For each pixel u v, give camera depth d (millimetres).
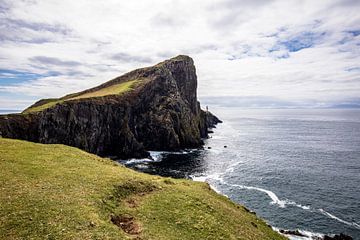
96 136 129250
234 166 119625
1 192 26875
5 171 32250
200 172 107688
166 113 158375
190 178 99125
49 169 35219
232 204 45031
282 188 89500
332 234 58406
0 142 46344
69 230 21969
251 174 106688
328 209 72188
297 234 57531
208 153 148125
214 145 183125
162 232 25344
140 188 34906
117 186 33219
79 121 122250
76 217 23938
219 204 38000
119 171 40469
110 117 136500
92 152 126875
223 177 101562
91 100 130625
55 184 30375
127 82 188875
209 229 27906
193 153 146875
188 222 28344
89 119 126500
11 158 37438
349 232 59719
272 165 123562
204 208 33188
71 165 38594
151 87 170000
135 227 25609
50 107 115500
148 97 166000
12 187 28188
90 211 25625
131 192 33469
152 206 30594
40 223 22484
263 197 80625
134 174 41344
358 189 89562
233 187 89812
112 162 50375
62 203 26094
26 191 27625
